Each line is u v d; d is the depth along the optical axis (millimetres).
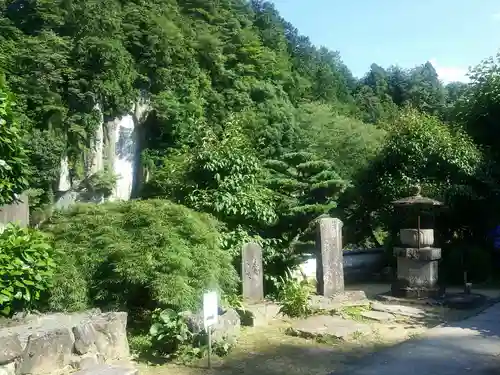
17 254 4633
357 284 11680
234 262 8305
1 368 3975
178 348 5578
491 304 8758
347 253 12570
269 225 9633
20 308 5203
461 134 12852
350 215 14242
